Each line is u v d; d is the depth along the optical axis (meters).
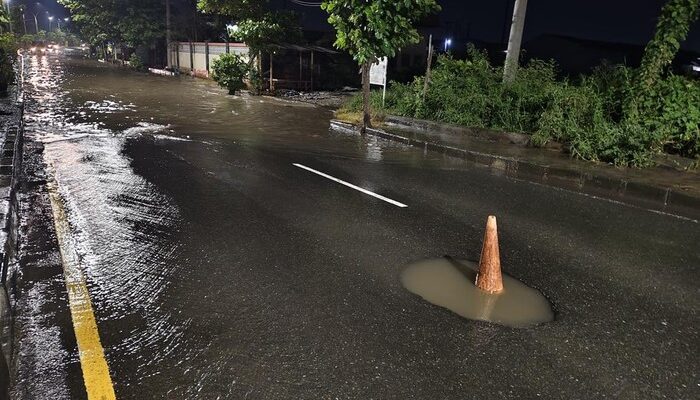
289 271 4.50
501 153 10.27
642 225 6.34
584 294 4.29
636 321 3.85
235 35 23.42
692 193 7.42
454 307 3.95
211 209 6.24
